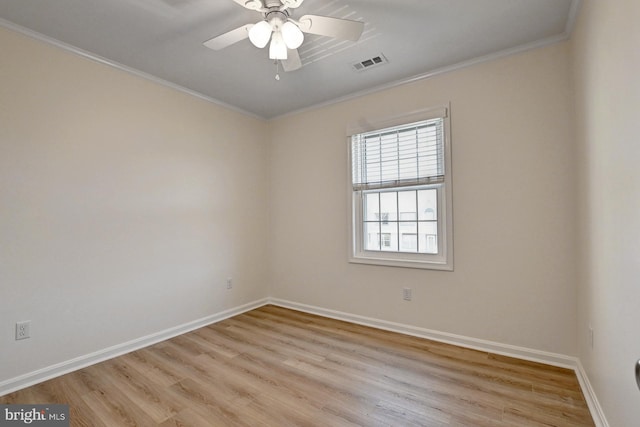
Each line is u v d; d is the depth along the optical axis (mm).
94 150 2502
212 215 3412
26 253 2143
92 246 2475
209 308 3350
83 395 1997
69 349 2328
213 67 2732
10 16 2010
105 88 2578
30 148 2170
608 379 1509
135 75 2775
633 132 1149
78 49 2396
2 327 2035
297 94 3324
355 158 3338
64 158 2334
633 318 1188
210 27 2174
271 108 3727
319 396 1969
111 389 2066
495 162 2545
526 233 2422
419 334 2902
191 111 3232
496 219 2539
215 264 3428
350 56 2568
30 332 2148
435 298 2830
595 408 1715
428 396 1952
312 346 2729
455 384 2082
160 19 2074
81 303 2402
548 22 2139
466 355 2506
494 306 2551
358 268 3309
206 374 2256
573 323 2252
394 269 3064
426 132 2914
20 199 2123
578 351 2209
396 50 2482
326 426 1690
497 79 2539
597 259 1678
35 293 2180
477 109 2625
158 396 1980
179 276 3082
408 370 2281
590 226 1814
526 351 2418
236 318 3502
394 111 3059
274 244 4047
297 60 2158
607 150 1466
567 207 2270
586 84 1830
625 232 1258
